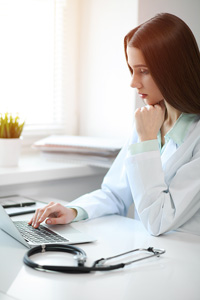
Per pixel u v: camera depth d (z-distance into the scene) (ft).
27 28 6.77
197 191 4.07
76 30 7.28
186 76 4.16
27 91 6.91
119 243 3.76
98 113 7.11
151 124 4.32
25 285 2.79
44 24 6.94
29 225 4.17
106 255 3.42
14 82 6.74
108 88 6.88
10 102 6.73
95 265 3.10
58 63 7.19
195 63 4.23
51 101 7.21
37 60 6.96
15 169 5.75
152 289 2.77
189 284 2.86
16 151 5.95
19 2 6.61
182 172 4.16
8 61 6.64
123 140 6.43
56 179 6.36
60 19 7.09
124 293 2.70
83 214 4.50
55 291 2.71
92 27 7.05
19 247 3.56
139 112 4.33
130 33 4.52
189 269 3.14
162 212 4.01
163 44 4.06
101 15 6.86
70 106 7.43
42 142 6.61
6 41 6.58
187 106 4.24
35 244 3.58
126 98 6.58
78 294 2.68
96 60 7.05
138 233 4.09
